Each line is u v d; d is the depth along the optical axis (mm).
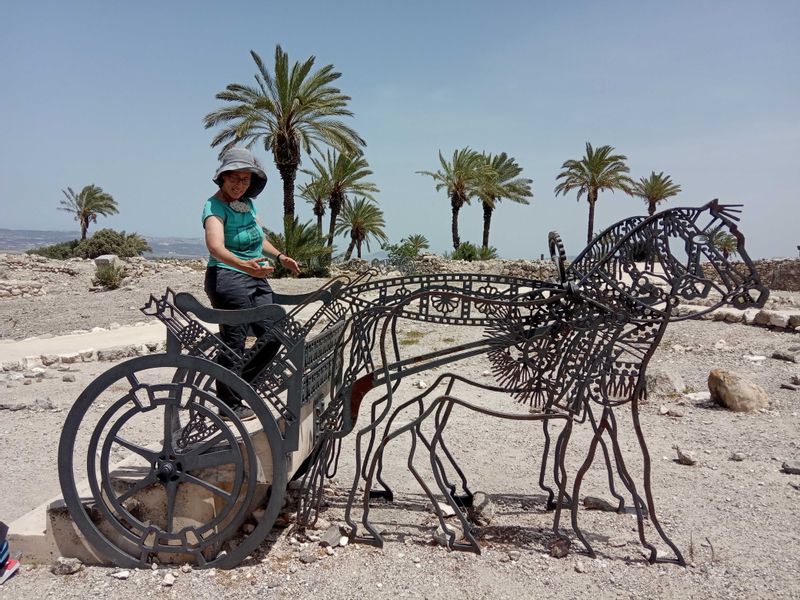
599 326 3256
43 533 3279
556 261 3328
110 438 3137
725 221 3004
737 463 4797
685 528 3652
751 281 3000
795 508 3938
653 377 6961
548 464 4875
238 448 3090
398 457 5055
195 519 3189
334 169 28750
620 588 2979
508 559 3254
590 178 34188
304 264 23484
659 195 37312
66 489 3133
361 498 4117
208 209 3418
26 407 6664
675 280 3119
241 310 3080
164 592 2949
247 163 3365
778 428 5613
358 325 3350
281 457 3078
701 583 3018
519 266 27625
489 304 3178
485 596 2906
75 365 8758
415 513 3877
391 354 9344
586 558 3277
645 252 3195
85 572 3174
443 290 3215
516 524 3732
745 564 3197
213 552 3234
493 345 3301
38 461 5066
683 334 10203
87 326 13914
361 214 32938
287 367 3084
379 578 3059
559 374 3338
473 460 4980
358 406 3447
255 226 3639
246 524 3562
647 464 3307
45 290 20281
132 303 17250
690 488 4305
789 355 8289
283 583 3020
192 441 3176
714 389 6430
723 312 11289
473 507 3805
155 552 3195
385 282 3354
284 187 23250
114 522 3178
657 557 3266
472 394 7031
